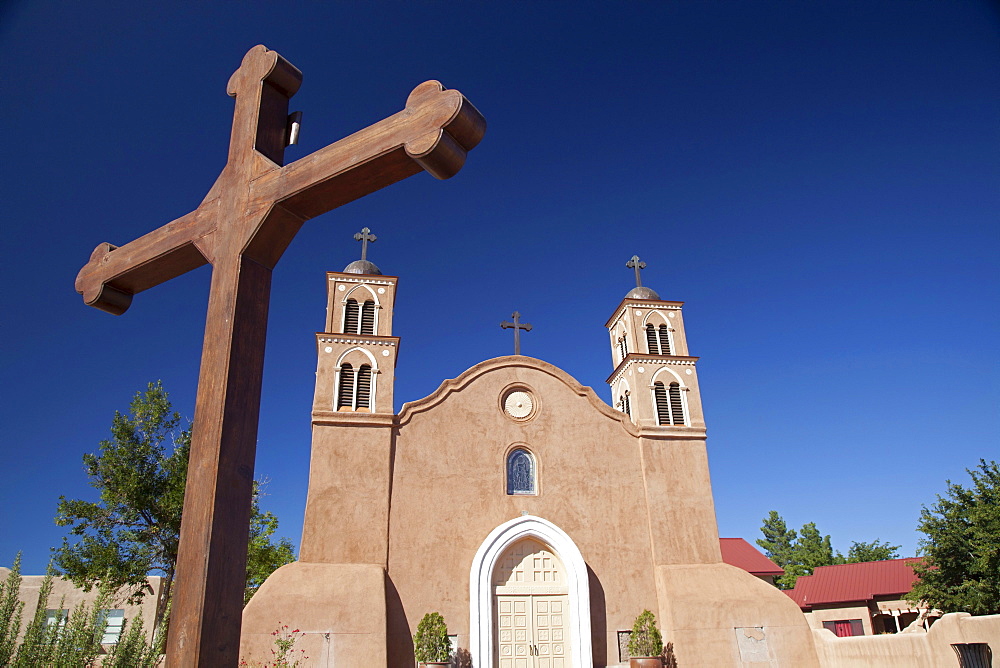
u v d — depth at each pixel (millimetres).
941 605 30578
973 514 30016
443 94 4453
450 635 22562
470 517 24391
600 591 24219
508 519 24609
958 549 30531
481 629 22578
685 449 27094
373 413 24859
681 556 25156
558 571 24453
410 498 24094
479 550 23578
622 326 31031
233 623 4012
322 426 24391
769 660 23266
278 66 5531
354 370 25859
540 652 23266
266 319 4969
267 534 30266
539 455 25906
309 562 22172
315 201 4941
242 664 19547
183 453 25047
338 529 22922
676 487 26281
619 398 30016
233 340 4617
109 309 6406
